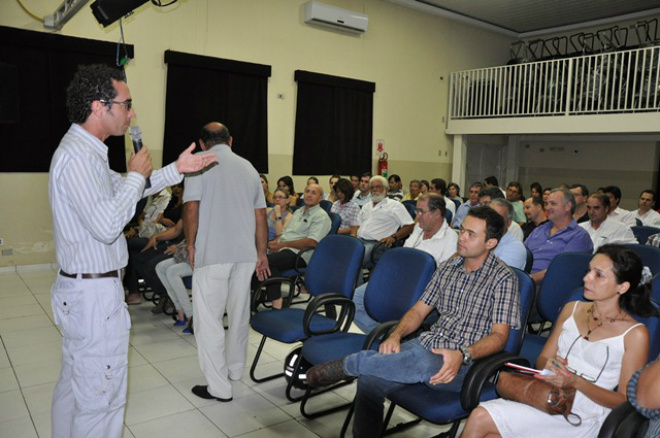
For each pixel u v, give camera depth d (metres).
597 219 4.14
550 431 1.81
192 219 2.72
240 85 7.50
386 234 5.07
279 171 8.13
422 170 10.10
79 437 1.78
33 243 6.27
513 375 1.90
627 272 1.79
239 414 2.71
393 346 2.17
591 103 8.41
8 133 5.93
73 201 1.66
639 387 1.52
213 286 2.74
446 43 10.12
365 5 8.85
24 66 5.94
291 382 2.80
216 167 2.72
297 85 8.14
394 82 9.42
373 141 9.27
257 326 2.92
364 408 2.14
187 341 3.79
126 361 1.87
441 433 2.51
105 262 1.77
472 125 9.75
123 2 4.10
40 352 3.53
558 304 2.81
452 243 3.25
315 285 3.17
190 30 7.04
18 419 2.62
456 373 1.97
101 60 6.40
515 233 3.77
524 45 11.30
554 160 10.80
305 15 8.09
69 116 1.77
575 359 1.91
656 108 7.59
